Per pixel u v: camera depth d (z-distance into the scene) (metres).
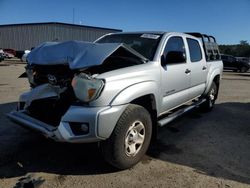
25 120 3.71
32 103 3.88
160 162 4.04
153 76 4.01
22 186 3.20
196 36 6.44
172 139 5.05
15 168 3.69
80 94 3.26
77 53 3.50
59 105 3.57
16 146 4.38
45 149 4.30
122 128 3.42
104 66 3.71
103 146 3.44
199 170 3.84
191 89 5.56
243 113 7.22
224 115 6.94
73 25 46.19
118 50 3.87
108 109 3.26
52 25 46.06
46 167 3.74
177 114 5.00
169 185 3.41
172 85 4.61
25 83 11.55
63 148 4.34
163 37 4.64
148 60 4.15
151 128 3.96
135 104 3.71
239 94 10.63
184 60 4.79
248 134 5.47
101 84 3.25
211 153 4.45
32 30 46.75
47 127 3.42
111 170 3.71
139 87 3.65
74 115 3.24
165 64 4.39
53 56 3.70
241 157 4.34
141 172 3.70
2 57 29.48
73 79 3.33
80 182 3.40
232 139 5.15
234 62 27.70
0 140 4.61
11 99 7.89
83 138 3.23
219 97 9.70
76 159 3.99
